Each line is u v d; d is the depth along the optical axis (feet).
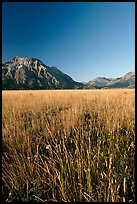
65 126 18.01
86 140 13.96
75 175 10.11
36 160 11.44
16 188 9.50
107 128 17.19
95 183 9.36
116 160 11.00
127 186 9.27
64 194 8.36
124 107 24.03
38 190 9.40
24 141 13.93
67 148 13.71
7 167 10.77
